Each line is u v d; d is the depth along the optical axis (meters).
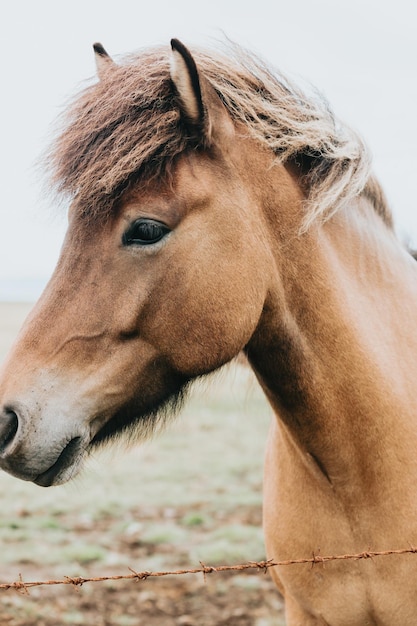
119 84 2.32
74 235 2.27
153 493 8.30
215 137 2.33
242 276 2.30
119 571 6.00
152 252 2.24
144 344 2.30
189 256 2.25
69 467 2.26
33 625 5.03
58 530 6.98
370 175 2.75
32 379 2.22
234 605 5.36
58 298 2.27
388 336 2.55
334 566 2.52
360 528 2.47
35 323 2.28
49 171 2.31
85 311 2.25
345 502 2.47
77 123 2.30
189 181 2.27
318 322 2.43
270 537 2.73
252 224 2.35
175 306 2.27
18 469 2.19
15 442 2.17
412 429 2.47
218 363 2.32
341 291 2.46
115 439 2.46
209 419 13.59
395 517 2.43
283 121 2.44
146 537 6.74
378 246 2.68
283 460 2.68
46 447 2.19
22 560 6.18
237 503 7.86
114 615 5.19
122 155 2.21
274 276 2.40
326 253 2.48
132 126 2.25
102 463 2.66
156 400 2.40
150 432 2.48
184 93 2.25
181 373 2.35
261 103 2.45
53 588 5.64
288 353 2.45
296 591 2.65
